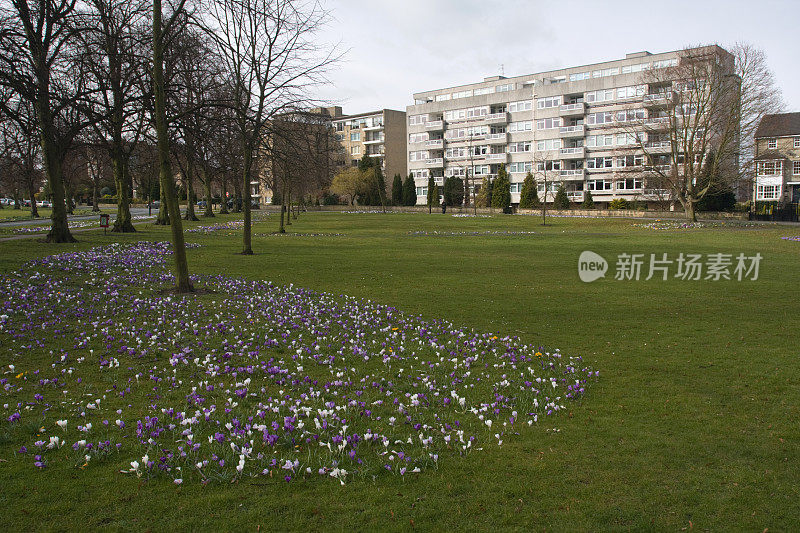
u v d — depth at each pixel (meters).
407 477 4.71
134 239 26.42
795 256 23.03
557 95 83.19
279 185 45.03
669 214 54.94
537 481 4.70
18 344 8.21
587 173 79.75
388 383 7.02
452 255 24.08
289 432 5.29
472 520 4.11
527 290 15.20
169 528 3.90
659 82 51.62
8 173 42.44
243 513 4.11
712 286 15.96
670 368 8.03
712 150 49.50
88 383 6.76
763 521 4.14
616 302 13.41
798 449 5.34
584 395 6.91
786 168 64.56
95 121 19.52
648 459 5.14
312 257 22.36
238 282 14.74
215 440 5.21
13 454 4.86
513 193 88.25
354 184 89.44
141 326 9.53
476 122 91.44
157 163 35.84
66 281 13.40
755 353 8.77
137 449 4.98
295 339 9.18
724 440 5.55
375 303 12.96
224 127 17.00
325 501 4.30
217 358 7.88
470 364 8.16
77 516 4.00
